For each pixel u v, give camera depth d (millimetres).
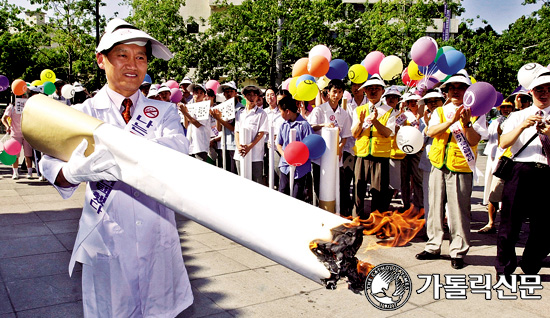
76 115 1865
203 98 7043
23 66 22641
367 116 5102
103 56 2098
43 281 3574
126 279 2035
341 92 5305
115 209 2020
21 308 3105
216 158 7230
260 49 20500
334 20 20797
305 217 1410
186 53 22641
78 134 1831
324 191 4434
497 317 3064
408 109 5934
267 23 20172
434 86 5402
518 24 20281
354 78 5152
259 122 5805
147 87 7797
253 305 3195
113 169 1739
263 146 6012
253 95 5824
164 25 23094
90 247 2023
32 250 4332
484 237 5137
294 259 1372
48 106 1920
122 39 1987
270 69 21125
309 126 5094
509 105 5844
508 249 3590
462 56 4352
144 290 2088
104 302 2035
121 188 2020
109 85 2139
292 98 5059
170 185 1590
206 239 4785
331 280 1353
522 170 3504
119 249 2020
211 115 6684
